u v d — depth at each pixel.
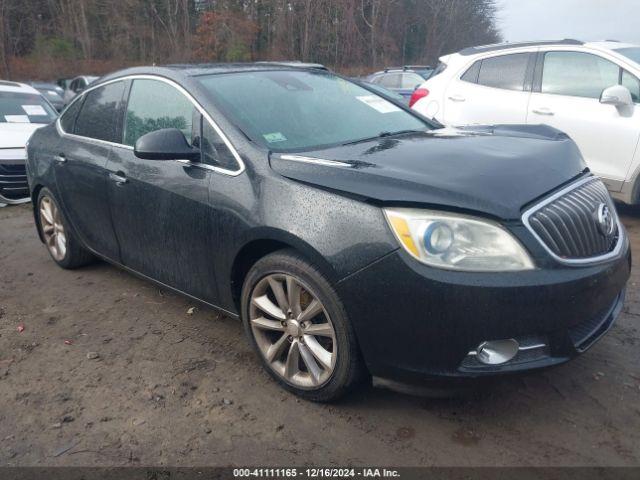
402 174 2.64
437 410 2.88
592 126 5.89
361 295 2.55
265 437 2.74
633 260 4.87
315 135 3.43
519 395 2.97
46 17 39.78
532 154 2.99
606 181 5.89
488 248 2.42
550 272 2.45
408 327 2.48
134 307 4.23
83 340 3.75
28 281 4.84
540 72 6.38
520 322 2.41
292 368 3.01
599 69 5.97
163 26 41.28
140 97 3.90
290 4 40.06
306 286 2.78
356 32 41.50
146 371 3.35
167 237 3.52
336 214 2.63
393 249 2.47
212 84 3.56
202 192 3.21
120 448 2.70
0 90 9.02
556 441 2.63
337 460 2.57
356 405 2.94
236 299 3.27
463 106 6.92
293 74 4.05
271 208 2.85
